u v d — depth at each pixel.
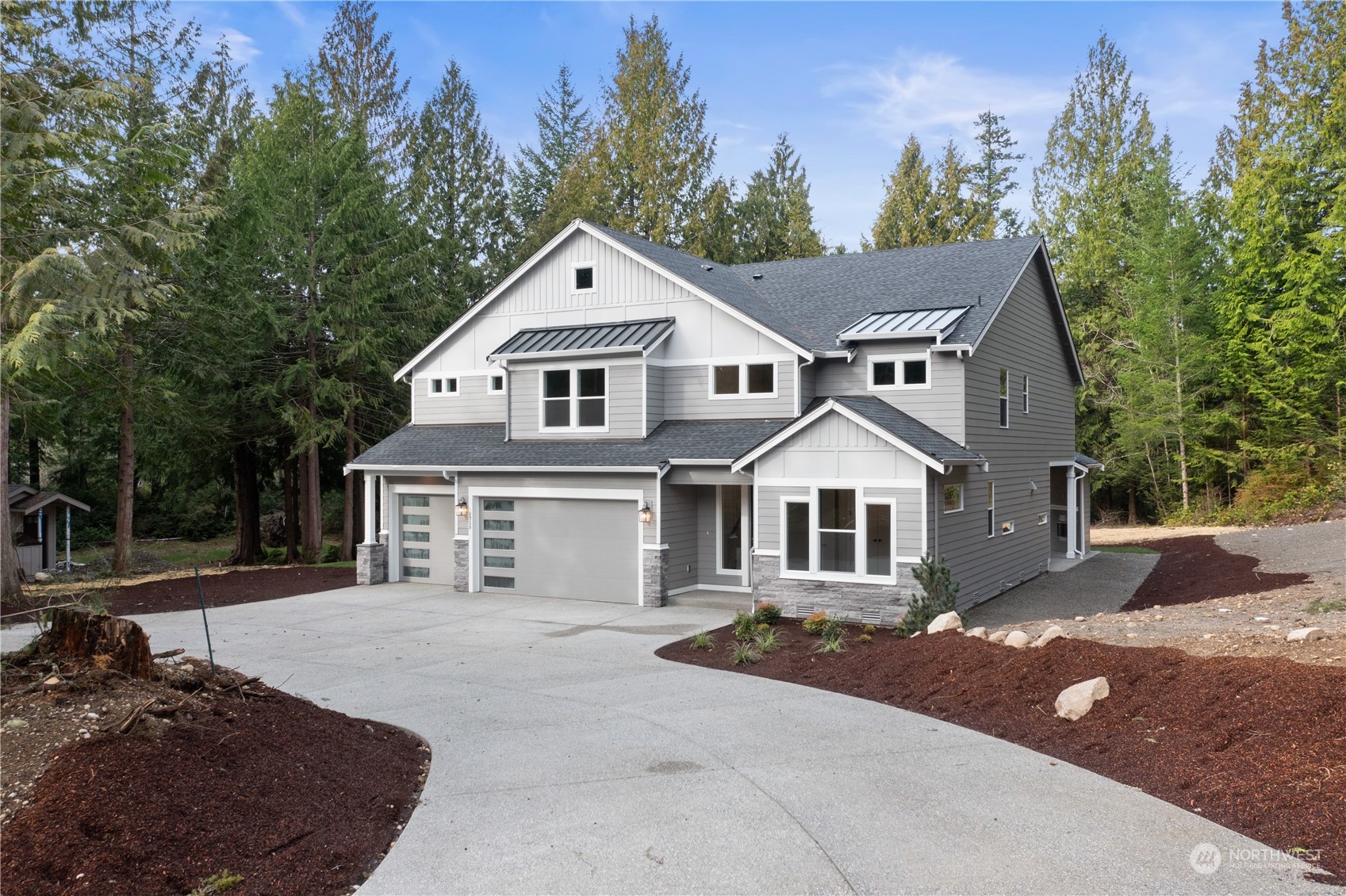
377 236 28.97
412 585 22.14
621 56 41.28
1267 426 31.98
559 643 14.52
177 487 36.22
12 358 12.66
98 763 6.30
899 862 6.12
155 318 22.83
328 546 32.25
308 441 26.92
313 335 27.78
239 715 8.02
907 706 10.19
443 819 7.07
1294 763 6.91
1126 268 39.50
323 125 29.05
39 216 16.55
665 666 12.70
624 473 18.69
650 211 39.66
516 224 41.78
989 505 19.20
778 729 9.41
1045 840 6.37
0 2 15.55
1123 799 7.10
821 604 16.06
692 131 41.22
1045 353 23.55
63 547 40.50
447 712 10.34
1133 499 38.59
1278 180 30.77
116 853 5.56
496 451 20.91
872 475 15.67
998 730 9.07
